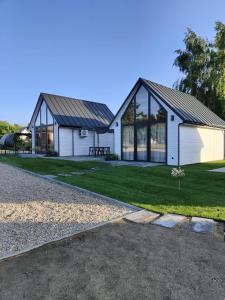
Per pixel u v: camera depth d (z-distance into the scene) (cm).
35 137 2591
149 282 309
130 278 317
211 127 1708
